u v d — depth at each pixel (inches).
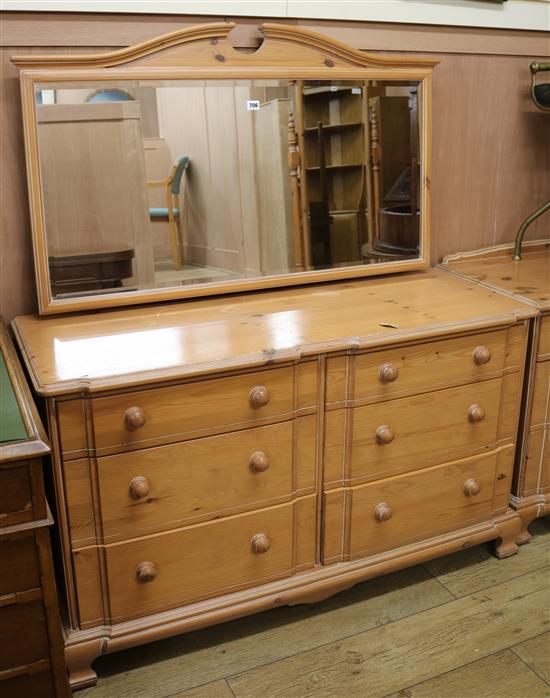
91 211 66.2
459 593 73.4
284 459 62.8
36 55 62.9
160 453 57.3
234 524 62.2
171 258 70.5
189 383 56.5
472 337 68.5
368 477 67.5
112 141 65.5
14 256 68.0
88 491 56.1
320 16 74.7
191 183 69.7
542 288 77.1
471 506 75.0
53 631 52.2
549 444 78.5
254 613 66.4
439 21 81.3
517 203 94.0
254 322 66.1
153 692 60.4
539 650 64.9
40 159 63.2
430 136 80.0
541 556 79.7
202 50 66.9
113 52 63.2
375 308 70.7
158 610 61.5
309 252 76.9
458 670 62.7
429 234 83.6
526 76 89.6
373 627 68.4
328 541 67.8
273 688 60.8
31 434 47.0
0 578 49.3
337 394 63.6
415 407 67.7
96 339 61.4
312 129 73.7
